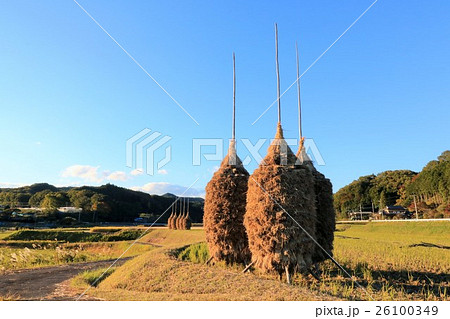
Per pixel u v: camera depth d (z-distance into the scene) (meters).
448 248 20.64
